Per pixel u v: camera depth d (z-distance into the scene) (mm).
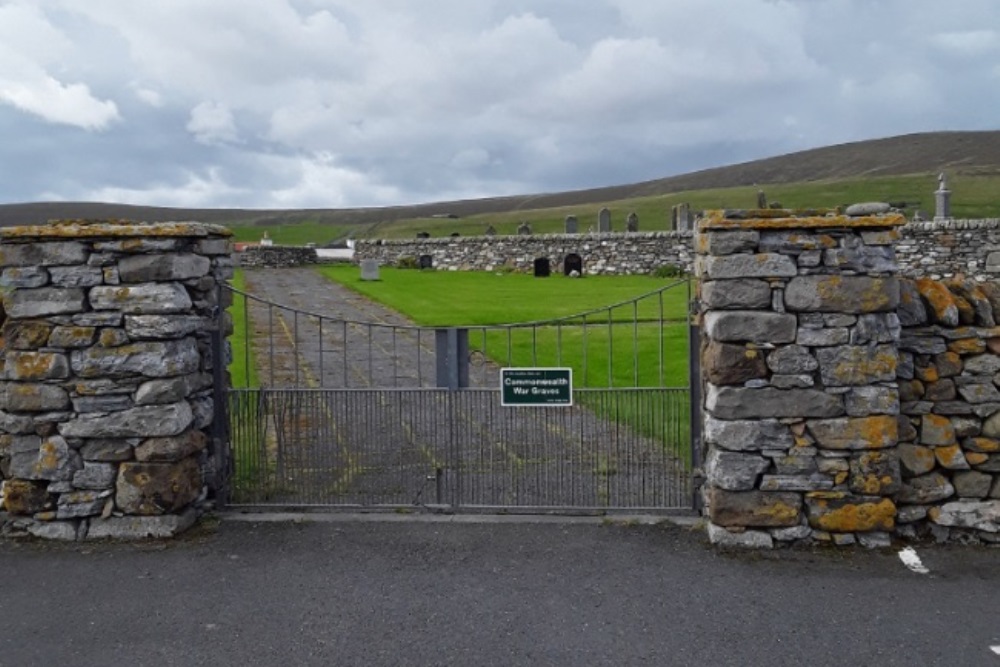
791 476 5723
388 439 8070
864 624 4688
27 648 4535
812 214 5816
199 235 6184
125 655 4445
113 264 5969
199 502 6469
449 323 16453
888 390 5656
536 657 4375
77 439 6039
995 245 24859
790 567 5453
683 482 6586
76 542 6016
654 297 20422
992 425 5883
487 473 7176
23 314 5977
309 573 5445
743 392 5715
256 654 4438
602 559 5613
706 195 71312
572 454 7559
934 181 66812
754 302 5668
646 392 6590
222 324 6816
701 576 5332
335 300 21578
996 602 4941
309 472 6902
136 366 5945
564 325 15602
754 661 4316
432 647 4484
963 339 5898
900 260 25688
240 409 6824
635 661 4328
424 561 5617
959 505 5875
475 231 57375
